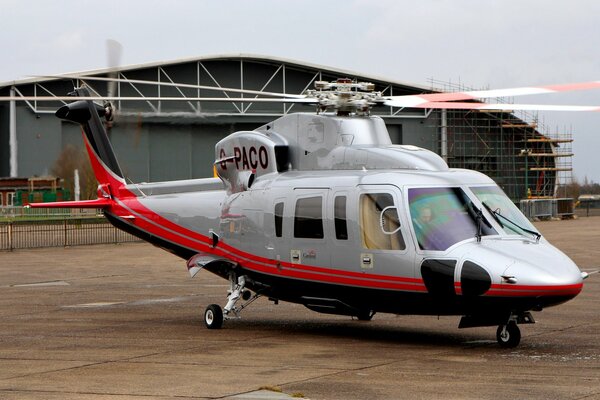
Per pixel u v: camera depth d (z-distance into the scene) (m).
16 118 83.44
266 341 17.73
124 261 41.34
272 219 18.77
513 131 93.56
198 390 12.82
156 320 21.59
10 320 21.80
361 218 17.03
